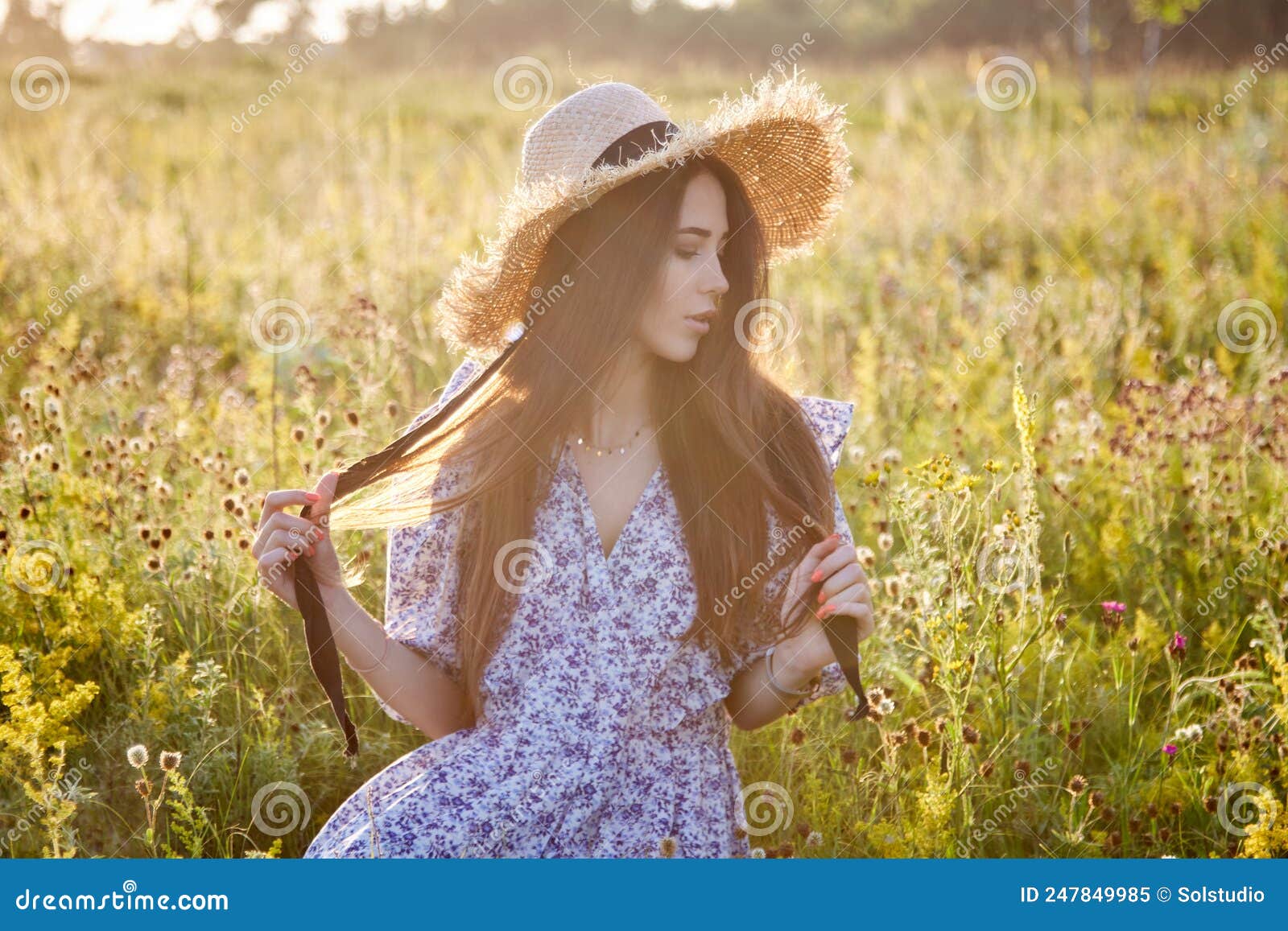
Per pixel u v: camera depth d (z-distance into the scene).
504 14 30.73
